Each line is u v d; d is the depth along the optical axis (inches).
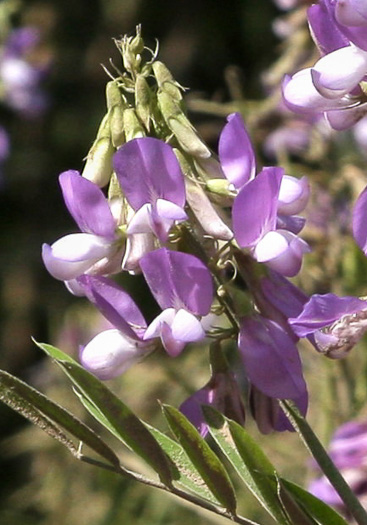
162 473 18.2
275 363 18.1
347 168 31.0
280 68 33.5
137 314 18.5
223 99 78.9
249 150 18.3
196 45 79.8
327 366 29.0
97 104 79.4
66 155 79.4
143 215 17.9
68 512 43.3
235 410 18.6
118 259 18.3
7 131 79.0
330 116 18.4
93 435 18.1
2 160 56.7
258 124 33.6
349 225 30.3
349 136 32.8
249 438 18.1
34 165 79.3
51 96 78.8
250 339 18.2
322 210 30.7
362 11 17.7
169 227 18.0
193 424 18.7
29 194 79.4
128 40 18.6
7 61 54.2
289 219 18.5
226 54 79.6
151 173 18.1
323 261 30.2
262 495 18.2
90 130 78.7
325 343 18.1
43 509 45.1
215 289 18.4
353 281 29.9
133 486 39.9
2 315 73.8
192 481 18.6
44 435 45.5
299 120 33.1
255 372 18.1
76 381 17.8
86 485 43.6
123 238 18.3
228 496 18.2
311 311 18.0
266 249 18.0
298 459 32.1
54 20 79.9
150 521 38.9
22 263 76.7
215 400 18.6
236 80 34.7
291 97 18.3
